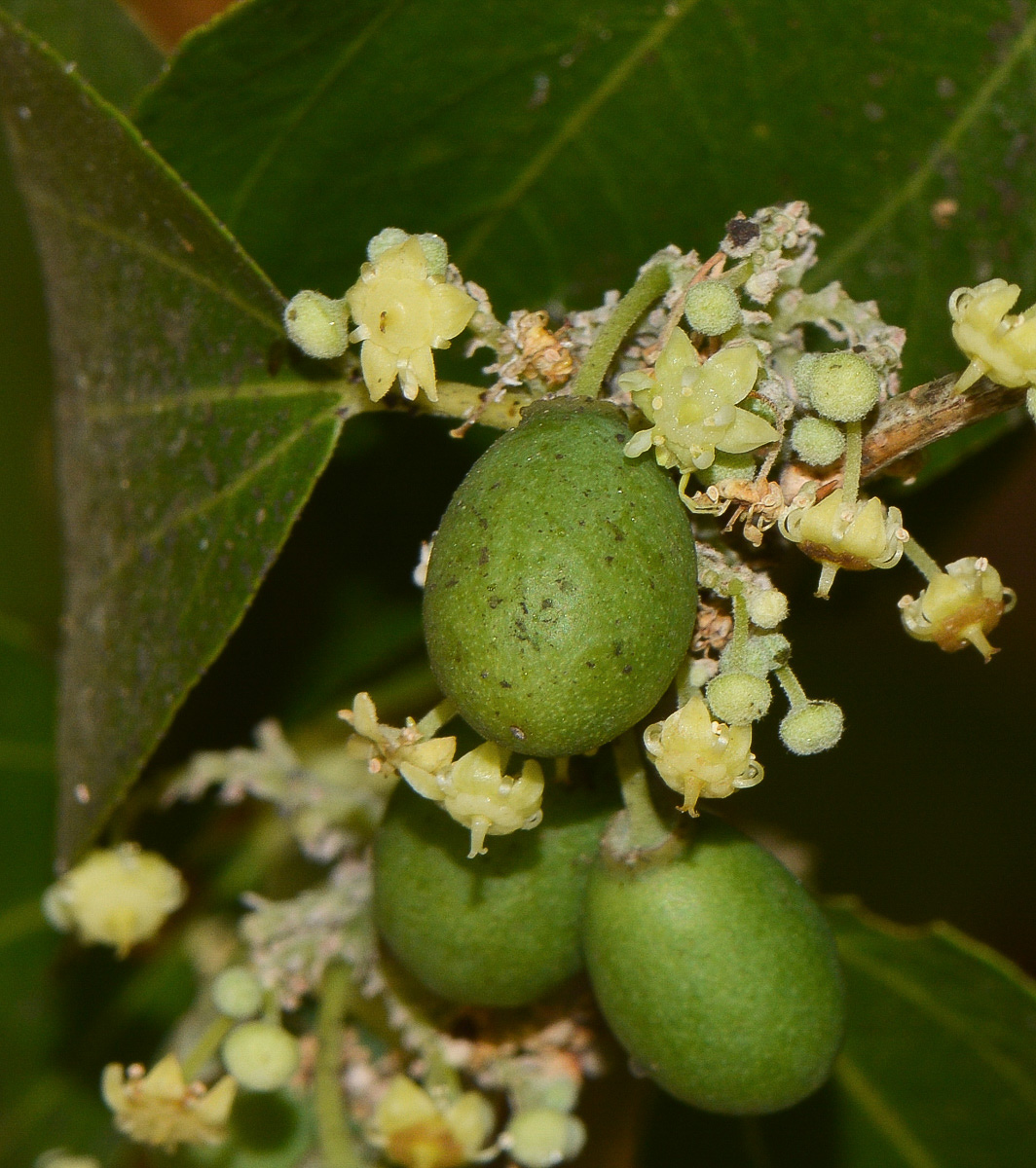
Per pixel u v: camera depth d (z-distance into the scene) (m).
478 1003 0.23
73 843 0.24
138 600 0.24
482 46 0.23
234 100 0.23
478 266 0.25
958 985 0.24
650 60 0.24
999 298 0.21
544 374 0.22
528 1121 0.24
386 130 0.24
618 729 0.21
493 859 0.22
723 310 0.21
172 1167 0.25
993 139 0.24
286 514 0.23
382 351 0.22
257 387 0.23
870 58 0.24
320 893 0.24
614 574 0.21
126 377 0.24
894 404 0.22
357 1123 0.25
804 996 0.22
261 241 0.24
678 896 0.22
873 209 0.24
